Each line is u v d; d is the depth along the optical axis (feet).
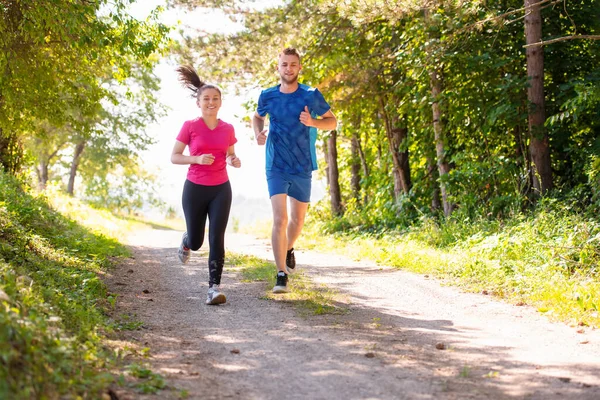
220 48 50.62
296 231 23.00
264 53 49.78
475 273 26.96
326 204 82.17
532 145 38.19
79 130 39.75
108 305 19.39
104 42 28.73
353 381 12.66
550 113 40.73
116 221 80.64
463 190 43.11
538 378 12.90
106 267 27.91
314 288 24.22
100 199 144.66
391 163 60.64
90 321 15.61
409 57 44.24
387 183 59.72
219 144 20.59
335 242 48.62
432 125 50.93
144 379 12.05
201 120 20.67
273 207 21.63
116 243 39.93
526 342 16.07
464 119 45.83
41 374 10.14
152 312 19.10
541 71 38.06
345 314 19.35
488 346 15.62
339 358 14.34
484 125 42.39
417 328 17.65
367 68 47.16
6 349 9.89
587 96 34.42
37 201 44.42
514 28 42.39
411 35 45.55
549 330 17.52
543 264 25.98
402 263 32.09
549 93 41.32
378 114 55.83
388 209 52.95
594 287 21.29
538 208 34.01
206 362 13.83
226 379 12.64
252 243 50.93
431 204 52.16
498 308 20.85
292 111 21.35
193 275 27.48
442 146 46.68
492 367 13.73
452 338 16.44
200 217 21.21
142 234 66.80
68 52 34.12
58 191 74.79
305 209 22.68
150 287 23.91
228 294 22.59
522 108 39.34
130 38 30.91
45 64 34.01
